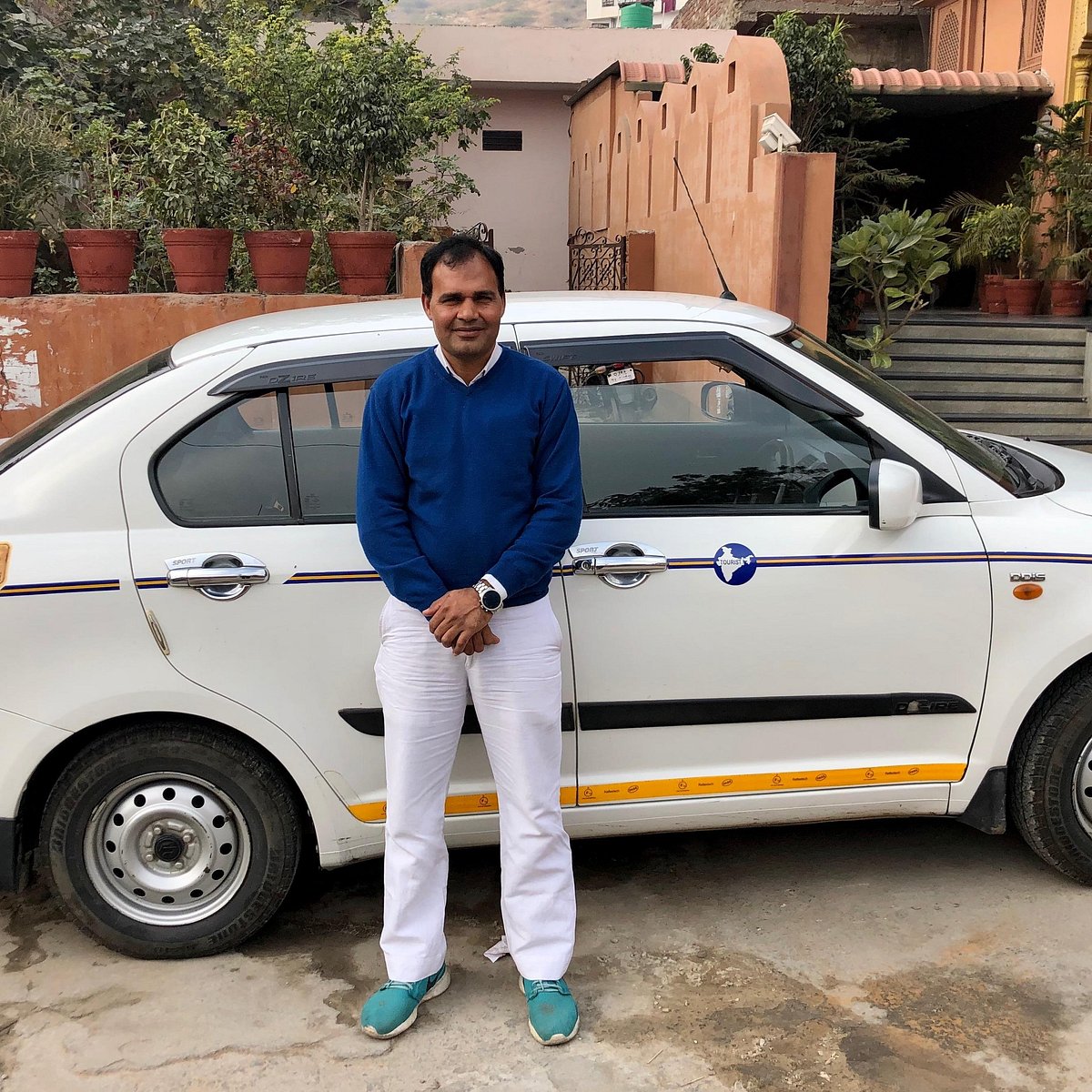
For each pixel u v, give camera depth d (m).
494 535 2.51
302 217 7.74
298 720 2.89
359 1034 2.72
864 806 3.17
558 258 14.16
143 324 6.64
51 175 7.23
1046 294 10.47
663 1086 2.52
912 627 3.03
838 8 13.02
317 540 2.88
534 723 2.62
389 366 2.98
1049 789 3.17
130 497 2.87
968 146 12.24
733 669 2.99
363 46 8.20
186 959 3.05
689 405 3.08
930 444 3.11
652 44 13.16
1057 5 10.49
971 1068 2.54
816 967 2.95
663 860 3.57
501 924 3.22
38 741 2.82
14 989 2.93
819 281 6.68
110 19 10.48
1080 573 3.05
